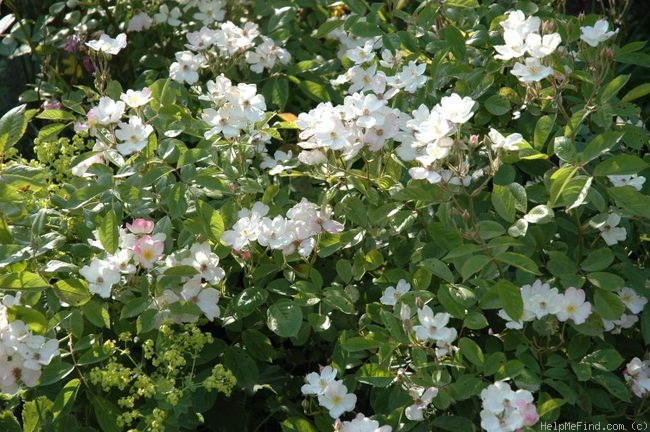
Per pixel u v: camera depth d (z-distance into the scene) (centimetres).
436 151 216
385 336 227
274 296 252
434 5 291
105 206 240
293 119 305
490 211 243
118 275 220
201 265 231
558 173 209
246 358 242
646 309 239
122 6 384
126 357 241
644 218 247
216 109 263
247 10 398
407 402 218
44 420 217
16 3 414
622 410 230
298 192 292
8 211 220
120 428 215
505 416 196
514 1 311
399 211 245
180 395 214
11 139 224
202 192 249
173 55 388
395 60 289
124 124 238
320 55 375
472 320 215
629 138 250
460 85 268
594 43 247
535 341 225
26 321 208
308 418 246
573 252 244
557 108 260
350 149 236
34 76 416
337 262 246
